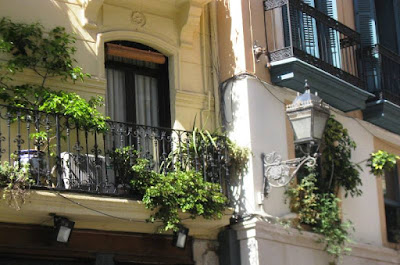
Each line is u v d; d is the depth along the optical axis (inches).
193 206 495.8
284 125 572.1
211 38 576.4
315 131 474.0
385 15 705.0
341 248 565.0
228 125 559.5
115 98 545.6
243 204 538.0
